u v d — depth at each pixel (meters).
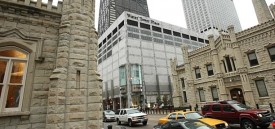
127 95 50.69
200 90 27.11
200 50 27.14
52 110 7.60
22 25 8.41
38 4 9.01
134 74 51.84
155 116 27.08
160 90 56.16
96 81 9.11
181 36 70.62
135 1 117.12
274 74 18.06
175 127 7.46
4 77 7.50
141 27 61.44
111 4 109.88
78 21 9.61
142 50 57.34
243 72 20.25
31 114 7.60
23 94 7.64
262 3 26.53
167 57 62.56
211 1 159.00
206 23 154.38
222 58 23.28
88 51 9.55
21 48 8.09
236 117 11.45
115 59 61.16
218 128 8.88
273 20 18.23
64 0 9.78
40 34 8.75
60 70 8.23
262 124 10.07
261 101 18.91
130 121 17.27
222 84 22.91
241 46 21.03
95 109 8.66
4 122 7.04
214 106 13.37
